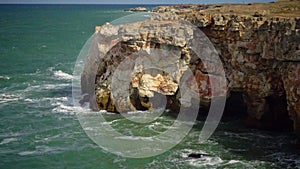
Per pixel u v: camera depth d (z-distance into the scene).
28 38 119.50
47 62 77.06
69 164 30.48
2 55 85.50
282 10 42.22
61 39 116.19
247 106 38.03
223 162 29.66
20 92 52.41
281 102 36.19
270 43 33.16
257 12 39.34
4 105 46.09
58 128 37.78
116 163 29.83
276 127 36.81
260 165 29.23
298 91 30.45
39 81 59.47
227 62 37.88
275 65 34.22
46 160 31.28
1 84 57.34
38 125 38.97
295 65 31.06
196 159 30.06
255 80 35.94
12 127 38.56
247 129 36.56
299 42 30.17
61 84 57.25
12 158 31.73
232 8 47.38
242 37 35.28
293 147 32.38
